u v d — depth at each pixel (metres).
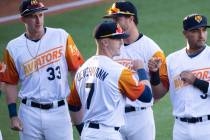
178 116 32.56
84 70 30.52
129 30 33.50
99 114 30.16
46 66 33.69
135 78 31.53
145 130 33.97
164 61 33.28
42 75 33.69
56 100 33.84
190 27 31.66
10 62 34.00
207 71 32.12
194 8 63.09
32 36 33.81
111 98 29.86
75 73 34.06
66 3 68.12
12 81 34.31
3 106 47.25
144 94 30.02
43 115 33.84
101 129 30.12
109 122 30.11
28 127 34.06
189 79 31.75
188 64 32.31
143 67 30.77
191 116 32.03
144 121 33.88
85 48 56.53
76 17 64.00
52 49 33.69
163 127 42.78
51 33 33.91
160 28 59.53
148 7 64.25
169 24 60.19
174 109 32.84
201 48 32.38
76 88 30.86
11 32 61.94
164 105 45.88
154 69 31.98
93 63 30.22
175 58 32.66
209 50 32.38
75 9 66.12
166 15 62.16
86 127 30.47
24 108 34.09
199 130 32.06
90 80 30.11
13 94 34.38
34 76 33.69
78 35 59.59
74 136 42.16
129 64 33.75
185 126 32.41
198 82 31.66
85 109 30.50
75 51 34.03
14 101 34.38
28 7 32.97
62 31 34.03
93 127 30.25
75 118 32.12
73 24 62.44
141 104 33.59
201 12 62.06
